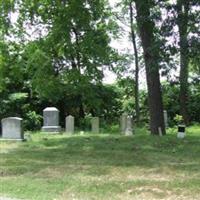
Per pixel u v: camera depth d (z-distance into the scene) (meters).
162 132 27.39
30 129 40.62
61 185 13.52
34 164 17.59
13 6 31.28
